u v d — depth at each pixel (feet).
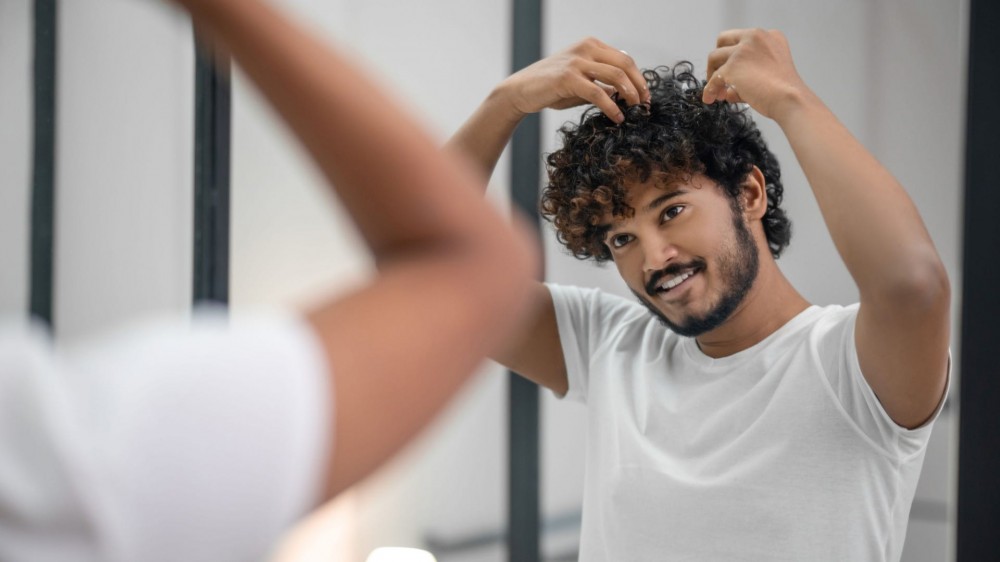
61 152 7.75
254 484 0.72
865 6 7.83
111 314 7.65
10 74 7.55
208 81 6.49
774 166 4.29
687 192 3.75
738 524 3.67
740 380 3.85
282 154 8.21
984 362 4.80
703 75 8.05
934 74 7.72
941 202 7.70
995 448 4.75
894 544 3.66
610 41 8.27
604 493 4.14
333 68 0.87
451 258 0.91
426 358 0.83
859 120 7.84
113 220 7.70
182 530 0.70
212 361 0.73
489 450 8.61
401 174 0.89
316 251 8.47
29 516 0.66
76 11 7.72
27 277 7.59
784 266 7.67
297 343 0.77
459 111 8.69
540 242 6.71
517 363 4.57
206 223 6.55
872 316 3.11
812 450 3.57
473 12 8.64
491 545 8.49
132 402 0.70
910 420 3.39
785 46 3.59
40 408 0.67
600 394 4.31
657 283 3.82
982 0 4.81
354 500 8.26
